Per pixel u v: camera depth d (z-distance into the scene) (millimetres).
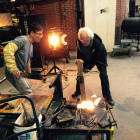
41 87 4047
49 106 2258
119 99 3396
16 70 2424
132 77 4340
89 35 2594
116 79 4285
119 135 2486
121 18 6320
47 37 4645
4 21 6477
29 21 4566
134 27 5719
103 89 3188
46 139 1948
